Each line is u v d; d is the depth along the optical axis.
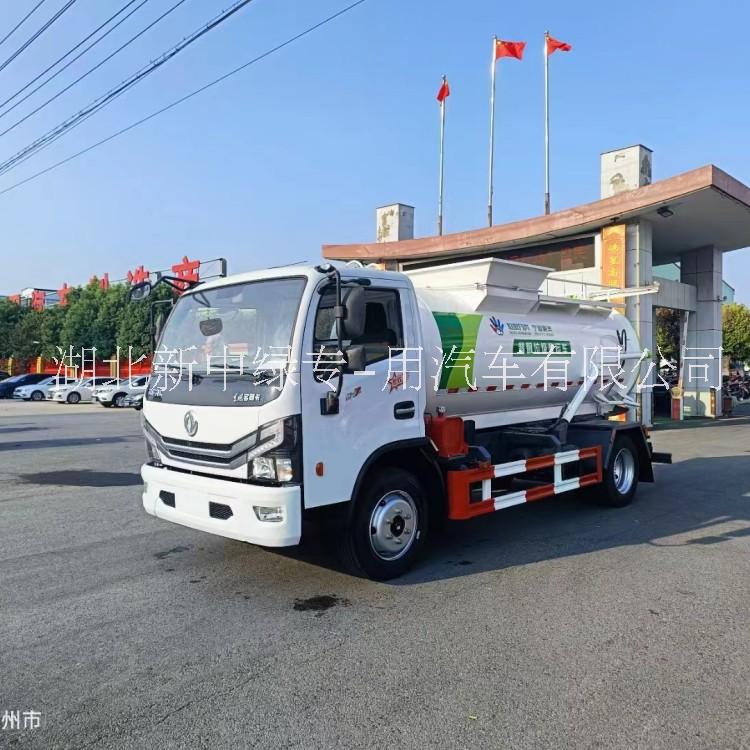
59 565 5.80
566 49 21.94
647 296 18.45
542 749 2.98
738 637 4.25
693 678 3.67
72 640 4.20
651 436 17.02
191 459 5.16
